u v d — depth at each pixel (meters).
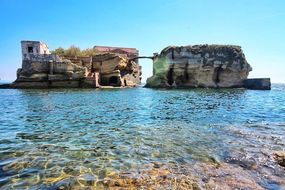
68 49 71.69
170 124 12.62
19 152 7.62
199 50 63.31
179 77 64.75
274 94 42.75
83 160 6.96
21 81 50.66
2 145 8.41
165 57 63.12
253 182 5.46
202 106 21.62
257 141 9.06
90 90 45.66
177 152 7.75
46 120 13.67
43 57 51.94
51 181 5.50
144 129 11.35
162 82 64.12
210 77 64.12
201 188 5.14
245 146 8.39
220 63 63.19
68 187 5.20
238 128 11.55
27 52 55.88
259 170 6.19
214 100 28.31
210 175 5.86
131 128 11.59
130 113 16.81
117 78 61.91
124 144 8.69
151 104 23.16
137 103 24.00
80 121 13.45
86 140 9.23
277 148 8.14
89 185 5.30
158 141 9.11
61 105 21.31
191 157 7.26
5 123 12.63
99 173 5.99
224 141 9.06
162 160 6.99
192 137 9.71
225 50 64.62
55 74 51.47
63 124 12.51
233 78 65.50
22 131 10.73
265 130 11.09
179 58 62.59
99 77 59.88
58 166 6.45
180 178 5.67
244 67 65.00
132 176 5.80
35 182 5.43
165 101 26.44
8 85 50.53
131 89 53.22
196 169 6.26
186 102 25.44
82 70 53.00
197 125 12.35
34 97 29.38
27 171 6.07
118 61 63.28
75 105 21.48
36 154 7.45
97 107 20.23
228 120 13.95
